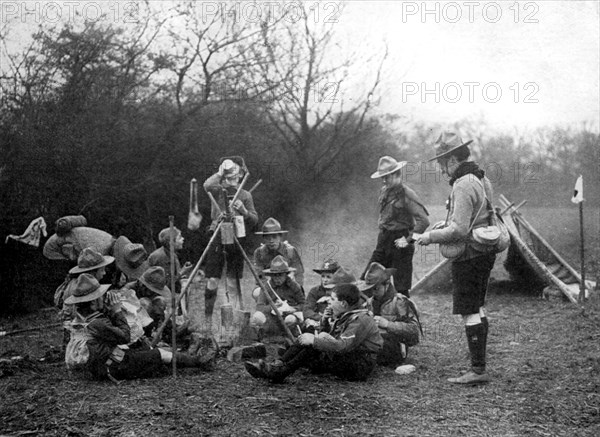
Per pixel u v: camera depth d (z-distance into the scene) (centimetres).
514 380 1292
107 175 2375
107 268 1543
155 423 1055
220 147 2877
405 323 1411
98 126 2384
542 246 2514
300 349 1289
